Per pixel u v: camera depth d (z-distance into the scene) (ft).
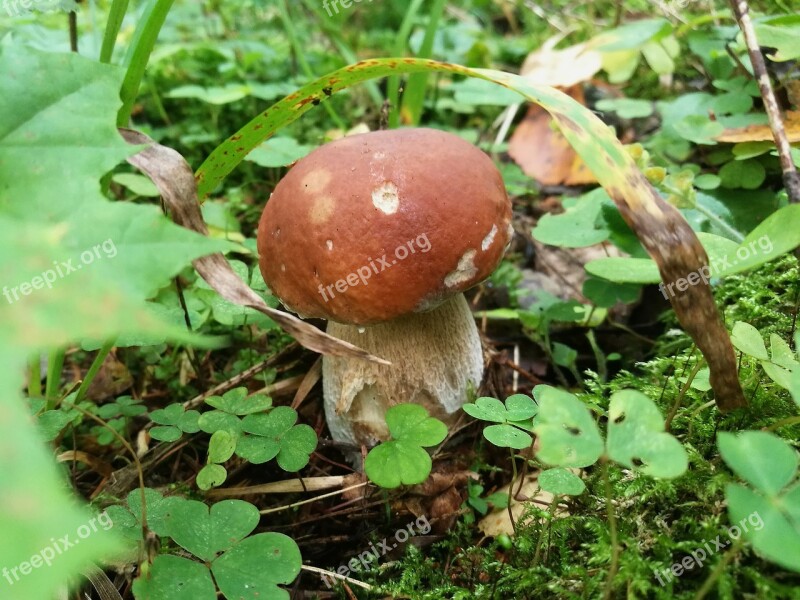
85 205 0.30
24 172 0.32
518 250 0.94
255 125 0.54
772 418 0.46
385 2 1.72
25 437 0.19
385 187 0.49
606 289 0.71
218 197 1.00
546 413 0.35
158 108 1.13
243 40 1.34
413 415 0.50
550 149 1.02
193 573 0.40
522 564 0.46
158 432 0.55
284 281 0.53
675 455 0.33
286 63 1.26
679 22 0.87
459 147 0.54
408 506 0.55
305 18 1.59
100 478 0.61
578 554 0.44
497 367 0.70
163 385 0.73
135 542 0.44
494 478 0.60
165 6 0.50
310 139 1.09
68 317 0.22
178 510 0.44
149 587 0.39
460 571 0.51
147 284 0.28
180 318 0.66
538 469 0.58
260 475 0.60
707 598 0.37
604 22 1.24
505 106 1.19
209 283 0.41
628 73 0.98
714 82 0.81
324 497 0.54
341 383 0.58
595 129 0.41
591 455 0.35
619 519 0.44
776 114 0.48
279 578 0.40
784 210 0.37
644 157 0.63
